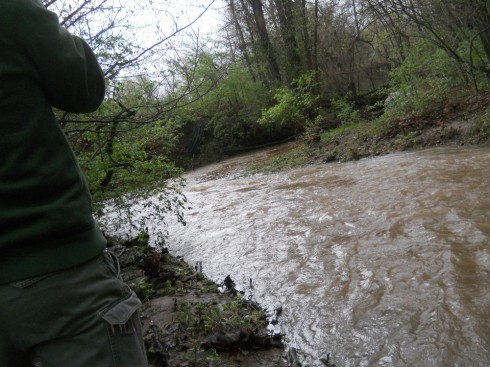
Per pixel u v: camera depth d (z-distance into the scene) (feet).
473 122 33.37
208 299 15.53
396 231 17.69
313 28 75.10
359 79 77.05
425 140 35.37
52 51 5.35
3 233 5.17
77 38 5.87
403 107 41.39
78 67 5.57
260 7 78.07
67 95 5.64
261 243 20.38
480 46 43.42
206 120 75.87
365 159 36.37
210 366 11.15
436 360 10.02
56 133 5.60
